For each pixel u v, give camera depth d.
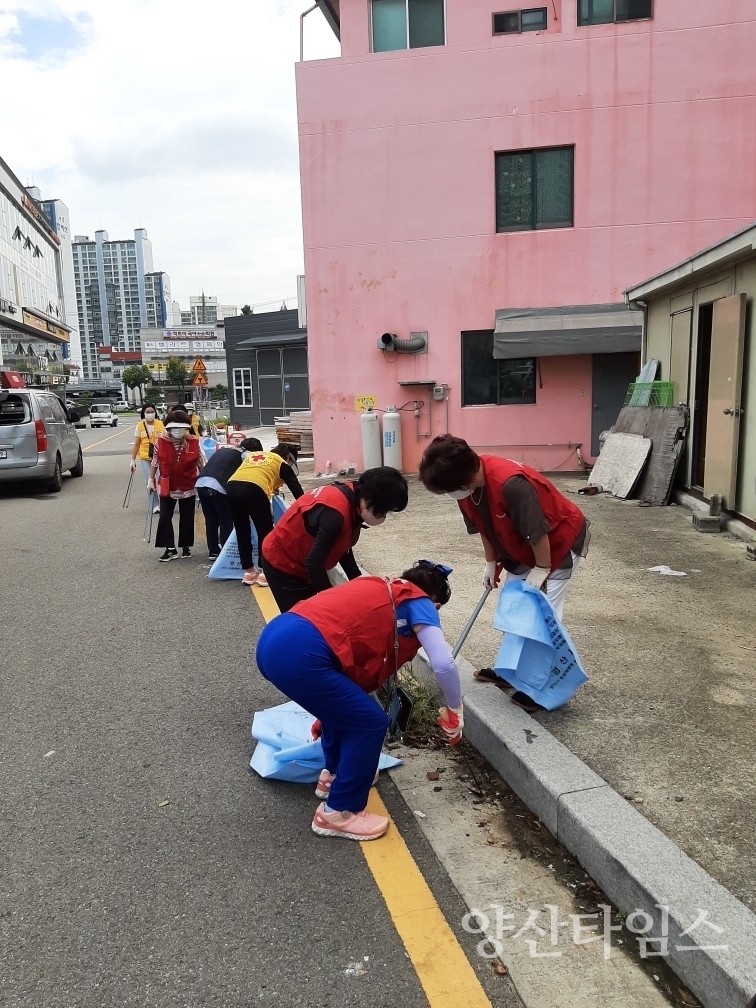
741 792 2.89
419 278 12.64
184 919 2.46
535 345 11.56
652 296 10.08
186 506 7.85
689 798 2.86
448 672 2.89
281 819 3.04
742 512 7.36
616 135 11.82
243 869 2.72
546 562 3.41
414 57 12.16
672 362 9.64
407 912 2.47
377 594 2.85
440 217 12.45
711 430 7.92
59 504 12.10
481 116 12.12
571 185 12.12
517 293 12.42
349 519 3.47
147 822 3.03
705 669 4.12
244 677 4.57
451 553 7.11
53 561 7.90
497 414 12.77
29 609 6.11
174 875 2.69
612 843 2.51
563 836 2.79
